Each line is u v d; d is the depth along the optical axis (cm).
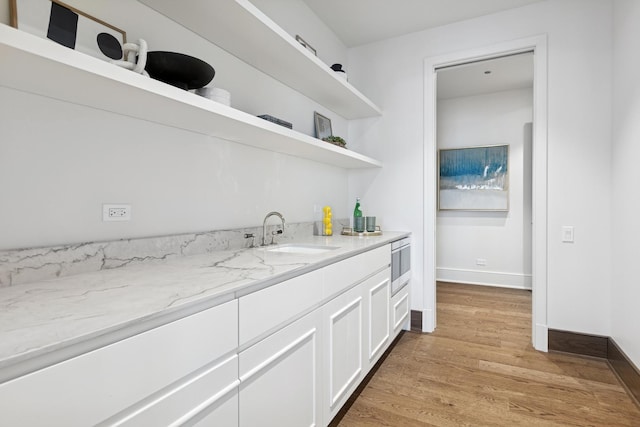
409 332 295
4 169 104
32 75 95
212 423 95
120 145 135
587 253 241
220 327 96
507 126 445
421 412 178
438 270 489
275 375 121
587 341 241
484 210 455
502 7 264
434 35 295
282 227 214
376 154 319
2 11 100
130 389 73
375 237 254
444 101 481
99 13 125
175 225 157
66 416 62
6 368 56
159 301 86
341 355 168
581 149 242
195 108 127
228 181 188
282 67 208
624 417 173
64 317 73
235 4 142
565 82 247
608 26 236
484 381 209
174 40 155
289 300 127
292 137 182
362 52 325
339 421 170
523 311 348
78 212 122
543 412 177
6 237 104
